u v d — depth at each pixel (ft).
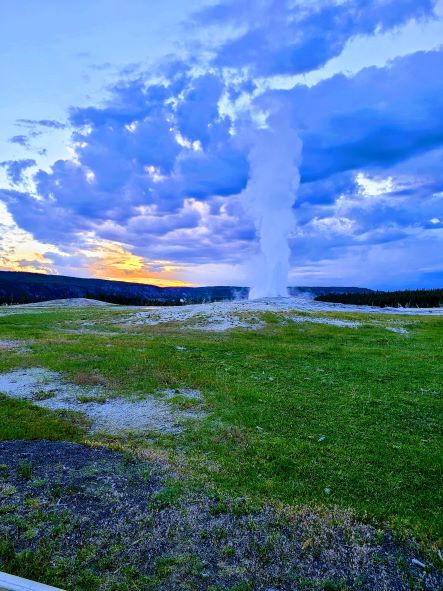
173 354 68.33
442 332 102.73
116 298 410.52
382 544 21.18
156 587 17.83
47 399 46.03
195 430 36.19
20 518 22.00
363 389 49.34
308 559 19.84
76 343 79.66
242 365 61.72
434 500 25.35
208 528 21.75
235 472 28.37
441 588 18.47
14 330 103.50
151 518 22.36
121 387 49.83
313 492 25.88
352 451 32.01
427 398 45.75
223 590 17.71
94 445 32.30
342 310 146.41
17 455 29.76
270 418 39.19
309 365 62.75
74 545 20.27
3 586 16.78
